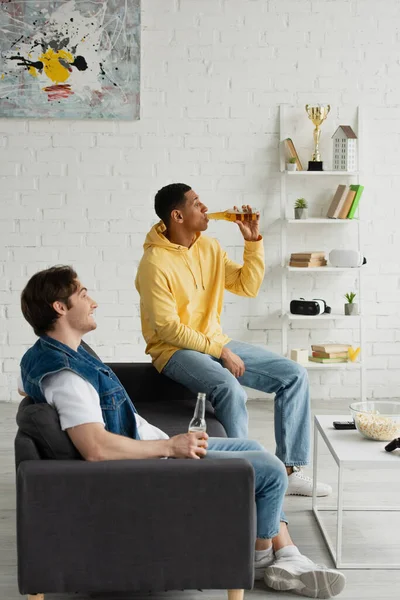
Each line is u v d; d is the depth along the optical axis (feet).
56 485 7.36
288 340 17.97
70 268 7.91
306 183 17.60
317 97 17.40
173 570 7.58
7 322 17.43
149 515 7.49
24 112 16.90
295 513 11.07
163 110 17.22
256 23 17.19
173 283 11.93
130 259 17.46
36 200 17.21
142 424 8.93
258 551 8.76
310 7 17.21
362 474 12.92
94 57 16.88
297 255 17.19
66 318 7.82
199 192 17.46
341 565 9.33
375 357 18.03
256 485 8.32
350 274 17.89
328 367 17.07
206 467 7.51
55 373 7.63
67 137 17.13
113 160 17.24
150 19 17.01
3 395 17.60
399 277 17.92
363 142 17.54
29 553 7.42
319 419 10.91
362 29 17.33
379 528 10.56
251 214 12.74
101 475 7.39
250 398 18.13
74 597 8.66
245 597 8.55
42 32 16.75
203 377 11.23
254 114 17.37
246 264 12.89
